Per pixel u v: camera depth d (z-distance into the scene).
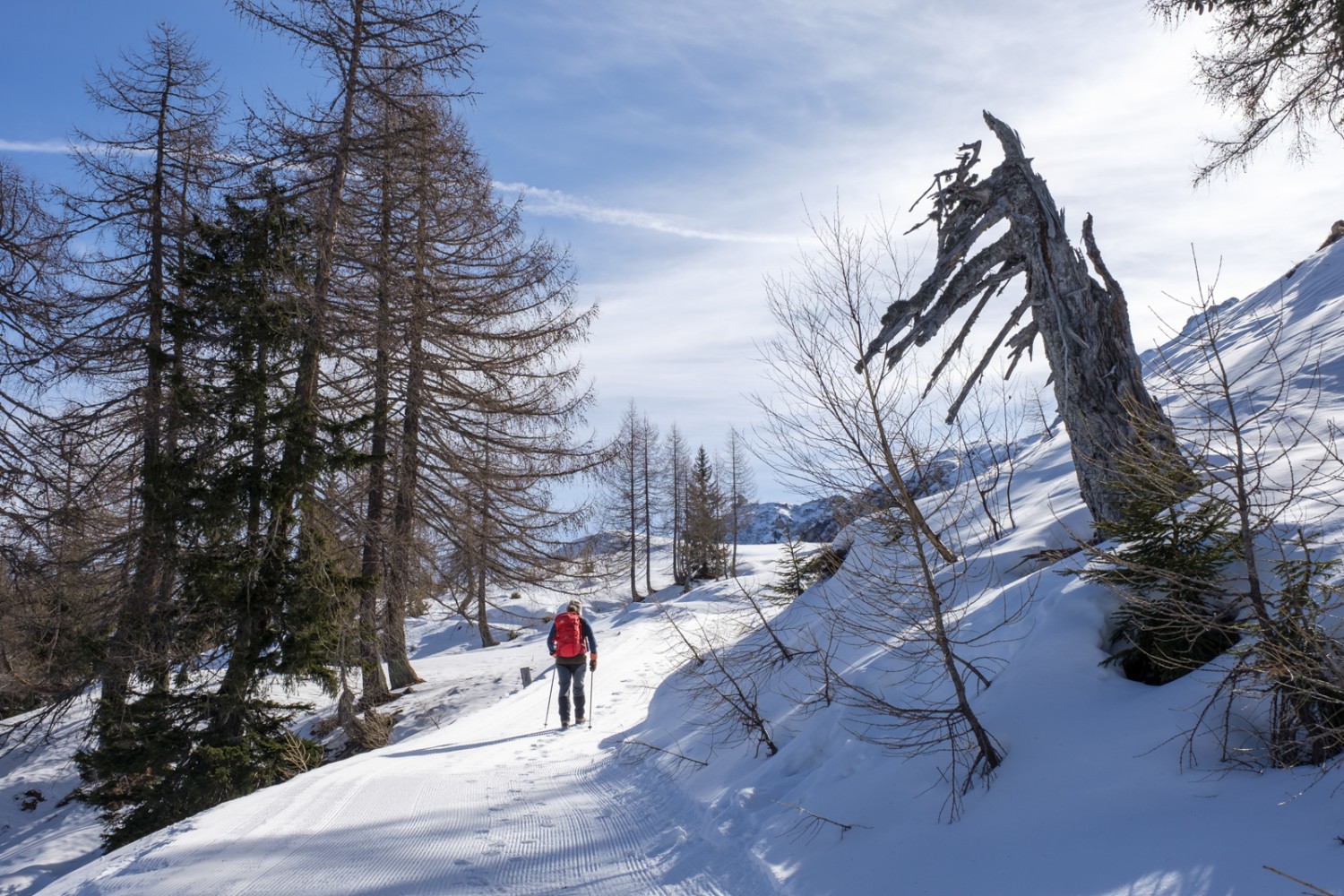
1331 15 9.34
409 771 7.52
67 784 14.82
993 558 6.91
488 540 17.20
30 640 13.63
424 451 16.84
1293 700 3.44
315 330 12.16
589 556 19.77
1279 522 4.55
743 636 8.44
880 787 4.45
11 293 14.50
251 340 11.38
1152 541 4.55
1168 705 3.98
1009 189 6.67
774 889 3.86
